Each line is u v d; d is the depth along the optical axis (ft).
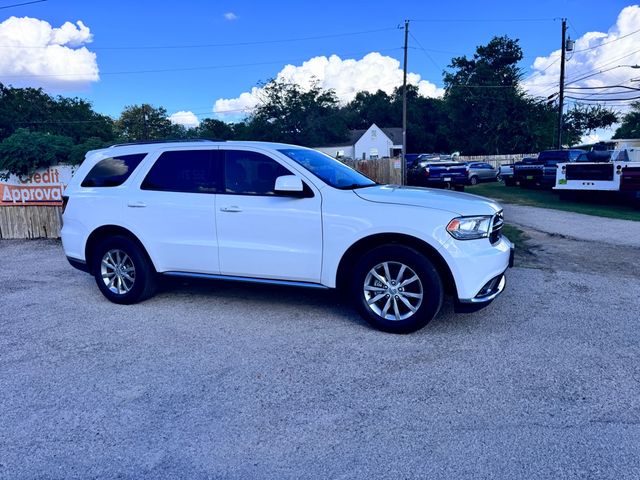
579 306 17.03
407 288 14.21
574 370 11.96
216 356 13.16
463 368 12.16
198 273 16.66
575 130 230.07
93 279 22.20
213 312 16.85
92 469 8.57
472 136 204.03
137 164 17.65
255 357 13.06
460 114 206.18
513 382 11.38
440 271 13.98
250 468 8.52
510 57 198.59
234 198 15.79
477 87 196.85
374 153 211.82
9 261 26.71
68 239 18.69
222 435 9.50
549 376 11.66
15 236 33.91
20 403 10.84
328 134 203.92
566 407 10.25
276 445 9.15
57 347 14.02
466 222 13.64
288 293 18.98
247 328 15.23
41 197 34.53
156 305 17.80
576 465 8.38
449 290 14.42
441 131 223.51
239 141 16.58
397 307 14.38
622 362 12.39
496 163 140.46
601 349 13.21
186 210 16.40
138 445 9.23
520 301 17.62
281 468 8.50
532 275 21.44
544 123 194.70
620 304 17.22
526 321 15.48
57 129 219.41
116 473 8.45
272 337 14.44
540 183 68.80
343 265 14.82
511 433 9.36
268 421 9.96
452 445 9.02
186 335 14.75
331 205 14.65
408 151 247.09
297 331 14.88
